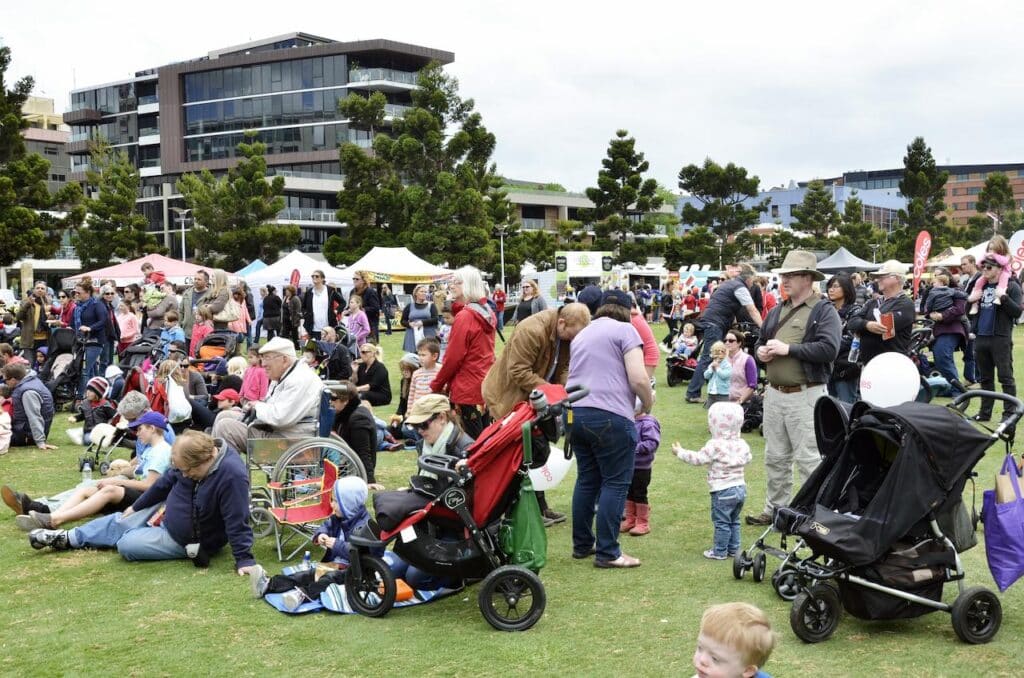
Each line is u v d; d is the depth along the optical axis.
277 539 6.94
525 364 6.80
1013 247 19.16
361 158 56.81
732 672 2.94
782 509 5.36
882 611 5.05
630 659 4.84
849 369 10.27
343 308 22.52
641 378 6.24
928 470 4.96
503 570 5.32
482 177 58.91
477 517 5.53
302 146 88.56
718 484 6.54
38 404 11.73
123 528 7.17
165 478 7.09
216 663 4.92
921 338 13.20
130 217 60.19
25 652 5.12
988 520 5.21
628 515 7.45
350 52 86.75
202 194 58.97
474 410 7.72
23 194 45.88
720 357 11.71
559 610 5.63
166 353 14.11
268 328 24.16
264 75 89.31
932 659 4.75
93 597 6.06
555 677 4.64
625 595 5.86
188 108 92.12
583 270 40.00
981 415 11.77
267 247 58.88
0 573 6.62
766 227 93.75
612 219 60.94
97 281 32.34
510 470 5.46
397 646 5.11
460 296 7.82
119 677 4.77
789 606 5.58
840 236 78.38
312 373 8.09
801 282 7.04
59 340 15.63
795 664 4.71
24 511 7.74
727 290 13.98
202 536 6.67
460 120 58.62
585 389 5.73
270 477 7.73
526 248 67.31
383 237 56.16
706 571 6.32
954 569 5.09
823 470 5.48
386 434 11.38
